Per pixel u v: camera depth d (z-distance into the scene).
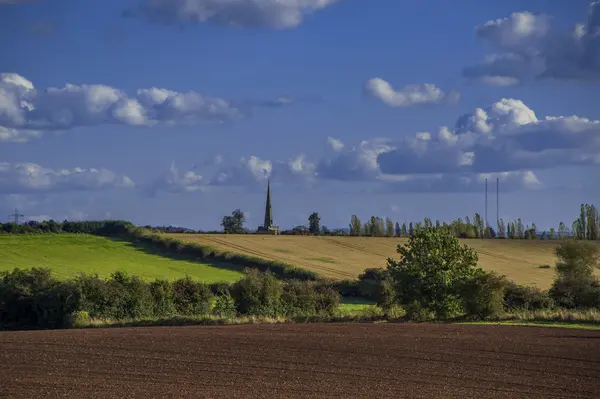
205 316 72.81
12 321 76.06
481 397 30.12
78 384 32.66
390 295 78.44
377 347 43.03
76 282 77.50
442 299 71.06
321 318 71.00
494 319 66.94
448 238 73.19
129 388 31.81
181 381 33.28
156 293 79.81
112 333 51.53
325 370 35.91
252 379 33.75
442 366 36.84
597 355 40.00
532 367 36.50
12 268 107.50
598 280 83.12
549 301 77.19
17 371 35.75
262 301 82.38
